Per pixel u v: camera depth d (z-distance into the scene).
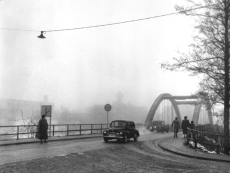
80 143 16.05
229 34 14.34
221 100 15.15
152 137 23.83
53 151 11.60
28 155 10.22
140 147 15.02
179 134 29.86
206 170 8.71
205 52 14.98
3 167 7.66
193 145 16.11
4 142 15.10
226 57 14.45
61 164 8.60
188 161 10.62
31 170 7.47
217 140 17.39
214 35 14.71
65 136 21.61
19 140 16.67
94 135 23.50
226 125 14.62
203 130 26.50
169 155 12.24
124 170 8.21
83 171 7.77
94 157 10.41
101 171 7.91
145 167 8.86
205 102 15.65
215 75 14.91
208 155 12.05
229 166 9.76
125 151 12.80
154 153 12.68
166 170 8.48
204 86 15.09
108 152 12.06
